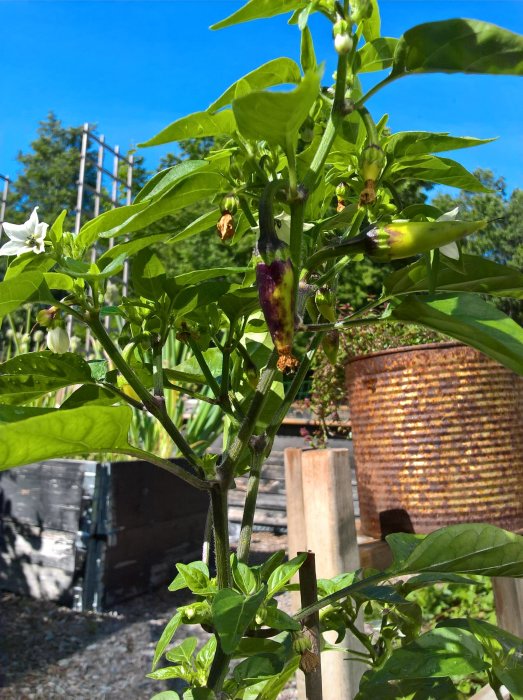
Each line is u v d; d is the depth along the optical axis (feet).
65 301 2.95
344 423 12.54
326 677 4.92
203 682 3.52
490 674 3.31
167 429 3.02
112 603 13.96
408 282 2.95
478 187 3.66
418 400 6.14
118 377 3.59
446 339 9.20
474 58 2.64
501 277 2.88
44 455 2.39
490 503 5.99
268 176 3.20
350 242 2.72
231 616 2.36
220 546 2.92
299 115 2.29
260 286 2.54
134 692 10.34
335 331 3.63
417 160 3.52
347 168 3.50
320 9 2.82
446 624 3.37
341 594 3.25
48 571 14.08
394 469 6.20
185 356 17.37
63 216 3.12
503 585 6.85
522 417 6.42
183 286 3.18
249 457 3.80
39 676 10.59
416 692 3.29
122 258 2.95
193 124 2.99
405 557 3.38
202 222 3.28
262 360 4.10
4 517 14.64
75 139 104.47
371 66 3.34
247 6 2.93
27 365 3.08
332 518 4.88
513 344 2.70
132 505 14.52
